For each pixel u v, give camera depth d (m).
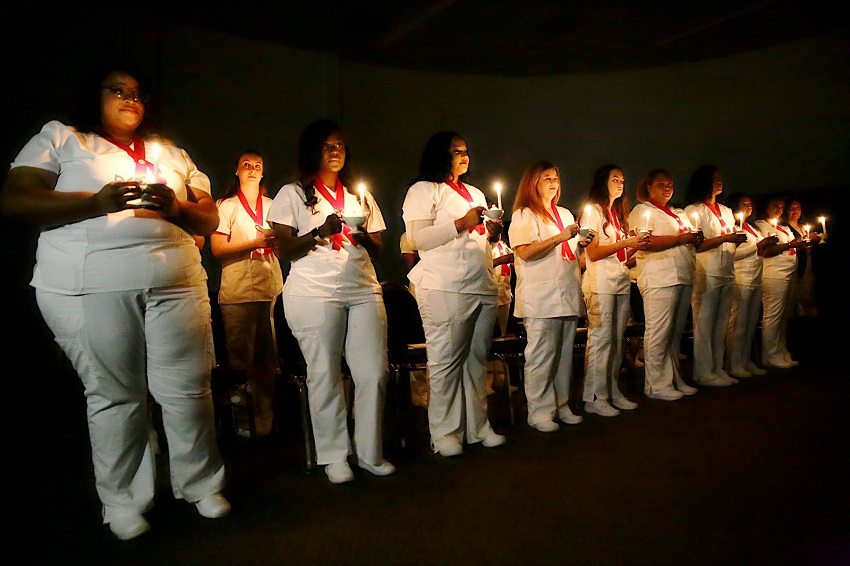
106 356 2.01
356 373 2.63
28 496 2.50
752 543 1.96
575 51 6.46
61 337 2.03
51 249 1.99
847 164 6.13
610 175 3.68
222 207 3.41
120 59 4.84
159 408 3.12
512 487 2.49
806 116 6.37
